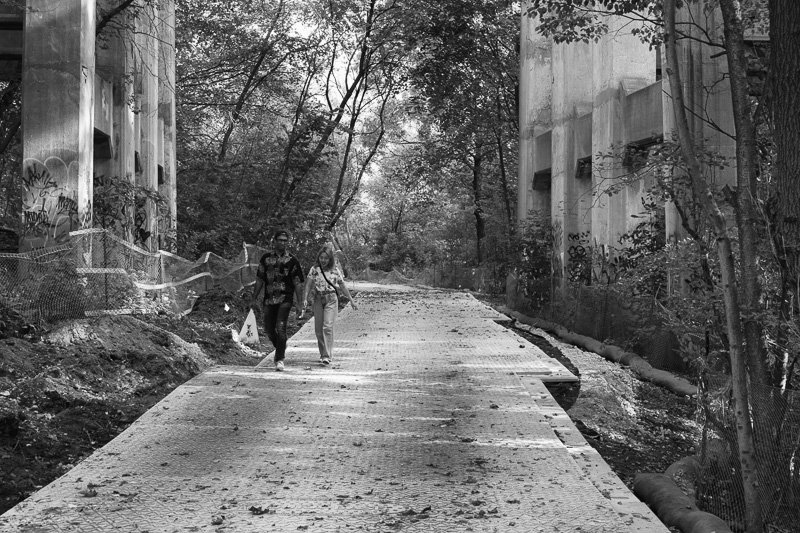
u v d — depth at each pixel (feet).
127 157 68.95
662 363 49.75
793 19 24.25
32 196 51.98
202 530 18.06
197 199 98.68
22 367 33.32
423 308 87.61
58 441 26.91
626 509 20.42
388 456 24.61
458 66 131.03
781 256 24.44
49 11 52.39
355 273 259.19
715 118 52.75
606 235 77.00
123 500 20.15
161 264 60.95
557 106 93.40
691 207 36.01
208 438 26.58
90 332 38.73
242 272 80.89
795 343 22.76
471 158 176.24
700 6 52.39
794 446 21.81
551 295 92.53
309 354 47.52
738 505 23.24
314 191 116.88
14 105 78.02
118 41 68.13
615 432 36.35
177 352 41.96
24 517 18.80
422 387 36.42
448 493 21.01
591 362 52.39
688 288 44.01
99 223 59.98
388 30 124.77
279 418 29.71
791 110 24.22
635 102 71.46
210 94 118.52
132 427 27.94
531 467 23.53
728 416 24.31
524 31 113.91
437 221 217.97
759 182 27.84
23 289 39.96
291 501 20.24
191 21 113.50
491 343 53.47
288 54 118.83
